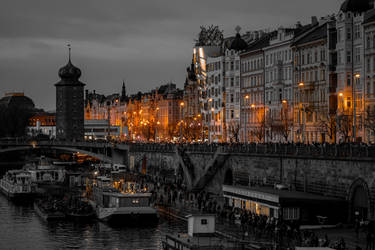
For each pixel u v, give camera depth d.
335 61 128.50
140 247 88.12
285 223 77.56
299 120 136.75
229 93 178.88
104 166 186.88
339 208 81.62
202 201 103.06
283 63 150.00
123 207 104.44
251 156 109.00
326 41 130.38
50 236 97.75
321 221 80.19
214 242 71.94
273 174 101.88
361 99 119.00
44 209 118.19
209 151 127.00
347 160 82.44
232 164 116.31
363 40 118.00
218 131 192.62
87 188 136.50
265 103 158.75
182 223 100.06
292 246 67.75
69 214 113.12
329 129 121.19
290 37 146.25
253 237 74.06
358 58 120.62
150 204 108.44
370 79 116.12
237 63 176.25
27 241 94.44
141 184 125.81
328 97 128.38
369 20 116.12
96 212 112.19
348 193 82.25
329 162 86.69
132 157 182.38
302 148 93.81
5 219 115.44
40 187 155.50
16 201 144.38
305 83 137.75
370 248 65.00
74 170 188.75
